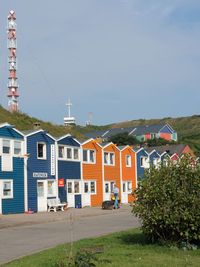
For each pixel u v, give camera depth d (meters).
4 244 13.83
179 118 154.62
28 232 17.42
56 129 55.12
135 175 45.62
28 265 9.66
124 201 42.81
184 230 11.84
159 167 12.67
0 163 26.77
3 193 26.83
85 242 13.13
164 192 11.86
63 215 25.61
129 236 14.39
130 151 45.09
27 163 29.22
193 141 109.19
